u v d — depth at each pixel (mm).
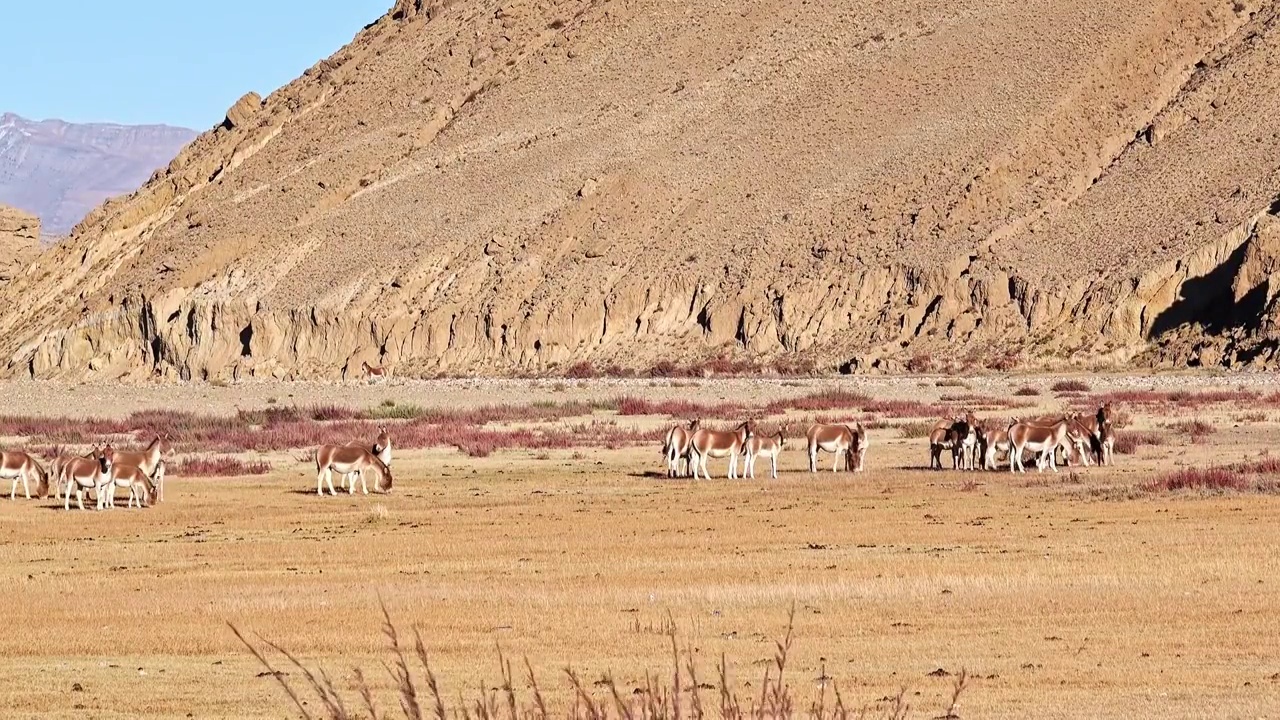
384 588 31625
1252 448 61250
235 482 57469
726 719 15336
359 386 126000
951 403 96062
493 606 29016
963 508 43688
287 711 21328
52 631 27641
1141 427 73312
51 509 48625
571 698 21344
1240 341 129125
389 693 22125
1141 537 36594
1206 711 20125
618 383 124438
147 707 21812
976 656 23953
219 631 27250
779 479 53906
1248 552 33656
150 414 96750
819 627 26438
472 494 51656
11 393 126875
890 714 20141
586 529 41031
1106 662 23359
